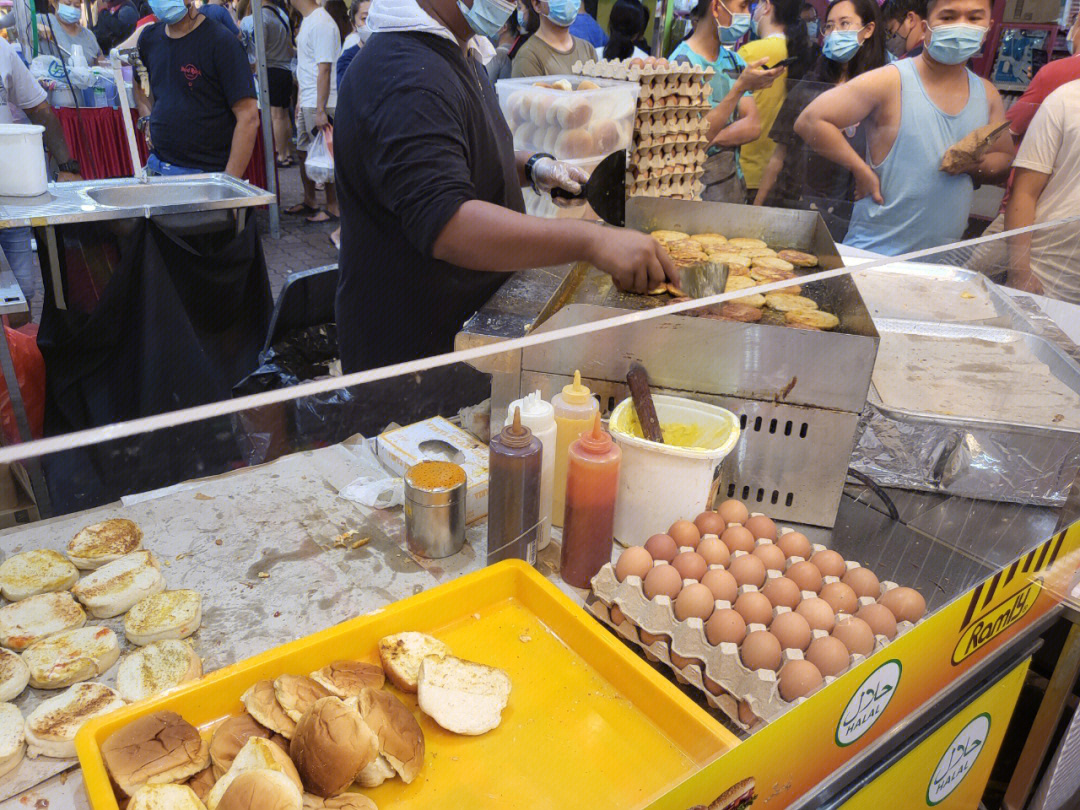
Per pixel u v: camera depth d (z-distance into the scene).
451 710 0.89
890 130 2.68
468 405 1.38
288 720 0.84
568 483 1.10
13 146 2.50
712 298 1.30
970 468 1.34
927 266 1.99
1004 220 2.60
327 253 5.25
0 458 0.65
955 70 2.62
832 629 0.98
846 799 1.05
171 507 1.19
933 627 1.06
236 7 5.68
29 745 0.83
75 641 0.96
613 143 2.04
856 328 1.23
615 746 0.89
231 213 2.82
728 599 1.02
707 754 0.85
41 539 1.10
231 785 0.73
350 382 0.88
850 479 1.38
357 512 1.25
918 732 1.16
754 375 1.23
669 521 1.18
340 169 1.60
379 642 0.98
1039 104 2.55
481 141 1.62
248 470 1.28
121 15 4.39
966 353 1.56
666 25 4.20
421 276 1.61
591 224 1.40
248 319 3.07
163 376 2.76
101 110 4.25
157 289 2.68
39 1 4.10
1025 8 2.87
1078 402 1.36
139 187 2.88
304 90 5.39
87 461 1.11
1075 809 1.75
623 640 1.04
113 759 0.78
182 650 0.95
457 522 1.17
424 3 1.49
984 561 1.20
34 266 2.77
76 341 2.62
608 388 1.29
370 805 0.78
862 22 2.98
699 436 1.25
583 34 4.40
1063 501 1.32
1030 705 1.57
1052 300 1.86
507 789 0.84
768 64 2.97
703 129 2.32
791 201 3.09
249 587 1.08
